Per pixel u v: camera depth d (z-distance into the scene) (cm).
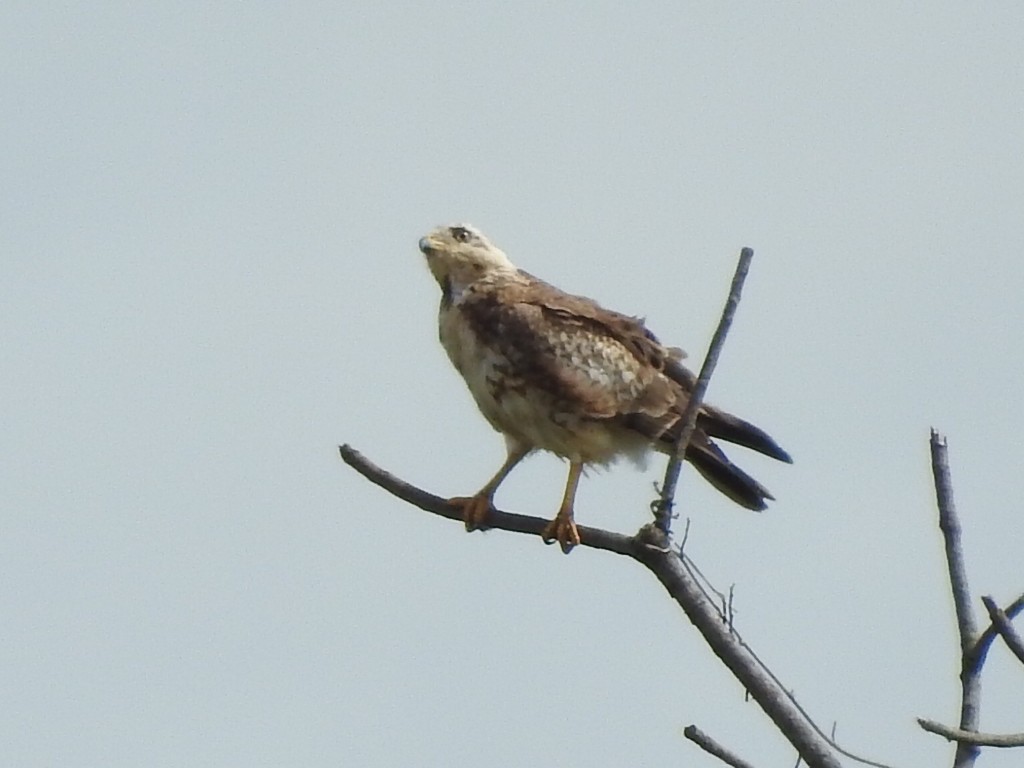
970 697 852
